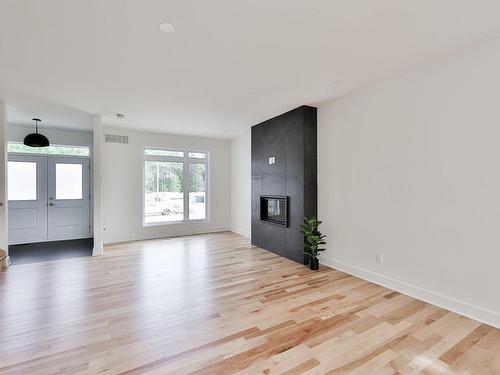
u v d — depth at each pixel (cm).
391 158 324
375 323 246
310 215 429
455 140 265
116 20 206
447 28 219
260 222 545
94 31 221
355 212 371
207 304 286
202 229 705
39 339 221
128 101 404
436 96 279
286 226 464
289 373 181
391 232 325
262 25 214
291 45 246
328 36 230
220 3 187
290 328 238
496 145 238
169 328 238
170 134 659
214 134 665
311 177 430
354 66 289
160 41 238
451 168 268
